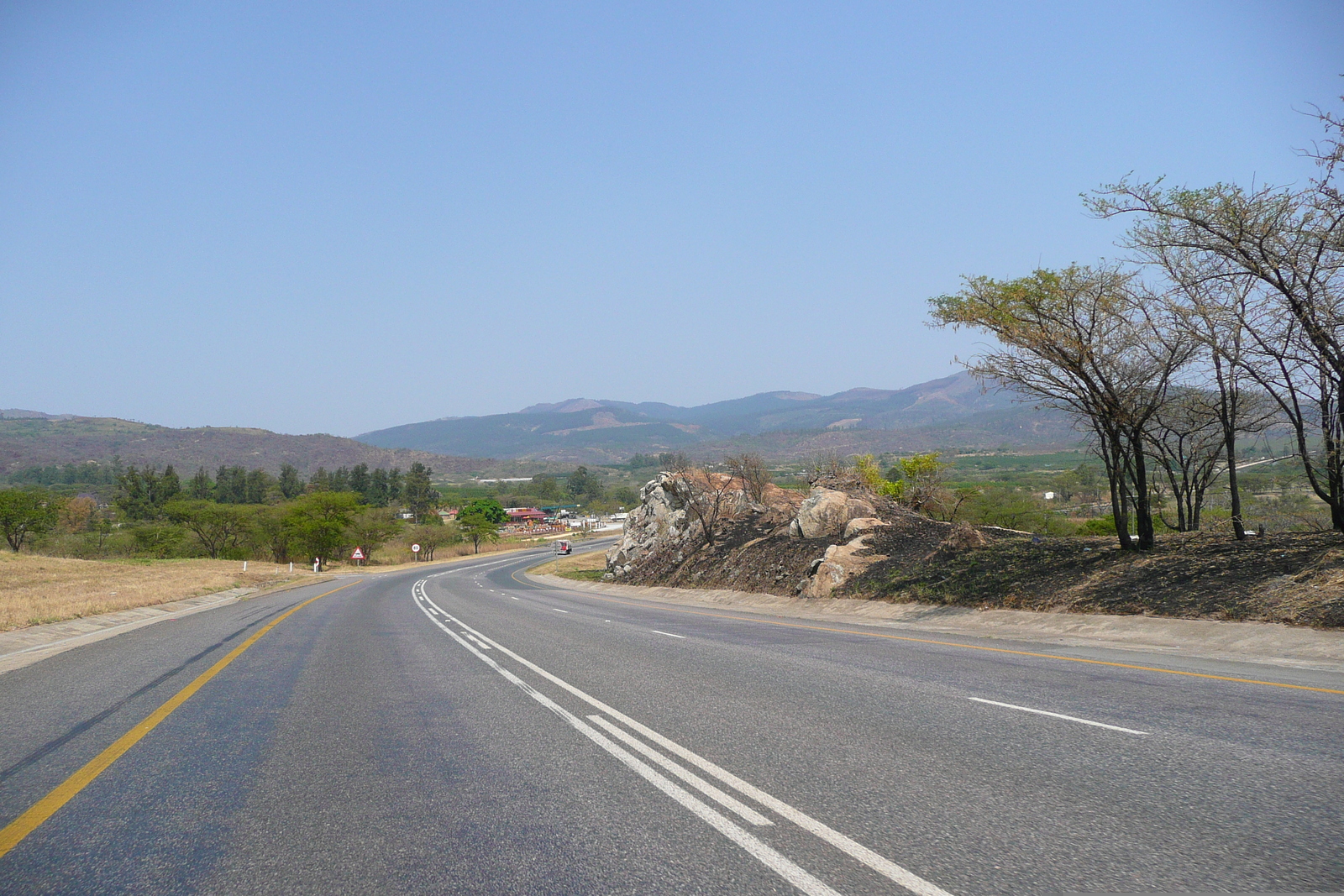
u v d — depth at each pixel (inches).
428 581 2108.8
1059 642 499.2
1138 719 261.9
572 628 696.4
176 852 166.1
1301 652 401.4
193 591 1382.9
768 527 1350.9
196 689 380.2
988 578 739.4
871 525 1057.5
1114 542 746.2
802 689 344.2
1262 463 768.9
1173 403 698.8
